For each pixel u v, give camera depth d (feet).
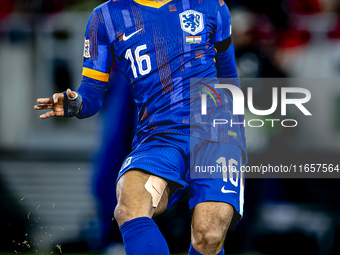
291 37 95.04
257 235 49.93
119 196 23.13
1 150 120.88
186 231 47.85
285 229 53.26
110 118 40.29
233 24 49.65
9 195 77.25
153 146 24.40
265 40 49.73
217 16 26.05
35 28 127.65
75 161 104.78
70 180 87.66
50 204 71.10
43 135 127.34
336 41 99.81
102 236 41.98
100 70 26.35
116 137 40.11
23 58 129.18
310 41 99.45
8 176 90.12
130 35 25.16
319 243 49.21
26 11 126.72
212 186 23.99
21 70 129.18
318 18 100.78
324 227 54.08
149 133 24.99
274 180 54.60
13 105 128.98
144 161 23.44
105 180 40.73
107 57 26.20
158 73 24.70
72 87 131.03
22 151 119.14
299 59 96.17
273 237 50.65
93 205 64.44
